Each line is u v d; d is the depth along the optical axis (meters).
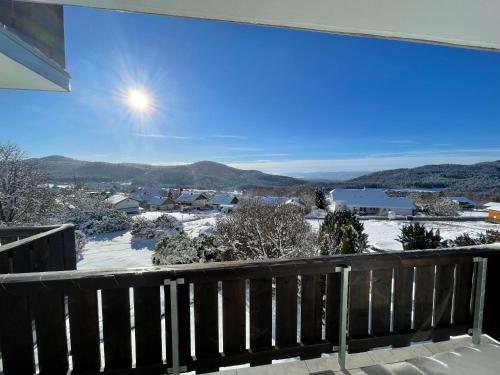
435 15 1.33
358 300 1.51
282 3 1.24
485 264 1.63
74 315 1.27
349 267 1.46
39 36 2.39
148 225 15.43
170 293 1.29
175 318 1.30
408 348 1.66
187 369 1.34
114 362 1.31
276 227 9.86
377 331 1.54
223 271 1.34
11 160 13.05
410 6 1.26
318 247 8.86
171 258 8.81
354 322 1.52
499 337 1.66
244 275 1.36
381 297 1.54
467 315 1.67
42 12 2.42
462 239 7.00
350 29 1.48
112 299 1.29
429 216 22.22
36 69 2.35
